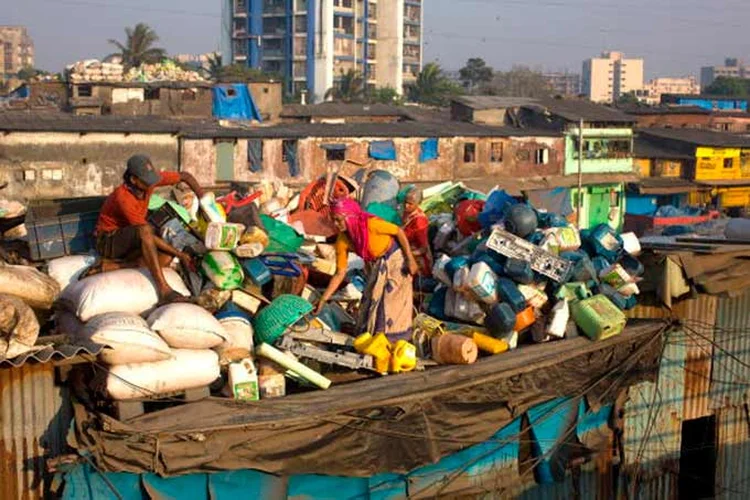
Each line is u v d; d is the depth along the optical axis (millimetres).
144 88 48438
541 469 9375
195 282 7785
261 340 7629
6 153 32750
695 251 10836
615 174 48625
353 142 38812
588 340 9422
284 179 37344
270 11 104438
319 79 102875
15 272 6973
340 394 7484
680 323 10852
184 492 6836
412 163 40688
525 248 9125
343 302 9102
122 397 6586
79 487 6484
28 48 183250
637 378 10055
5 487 6461
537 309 9352
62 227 8156
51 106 49875
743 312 11961
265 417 6824
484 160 43219
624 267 10242
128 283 7117
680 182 52188
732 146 53688
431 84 101125
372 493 7914
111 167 34500
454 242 10172
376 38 110625
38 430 6559
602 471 10359
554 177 45812
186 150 35406
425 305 9477
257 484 7141
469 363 8414
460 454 8547
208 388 7078
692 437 12336
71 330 6992
